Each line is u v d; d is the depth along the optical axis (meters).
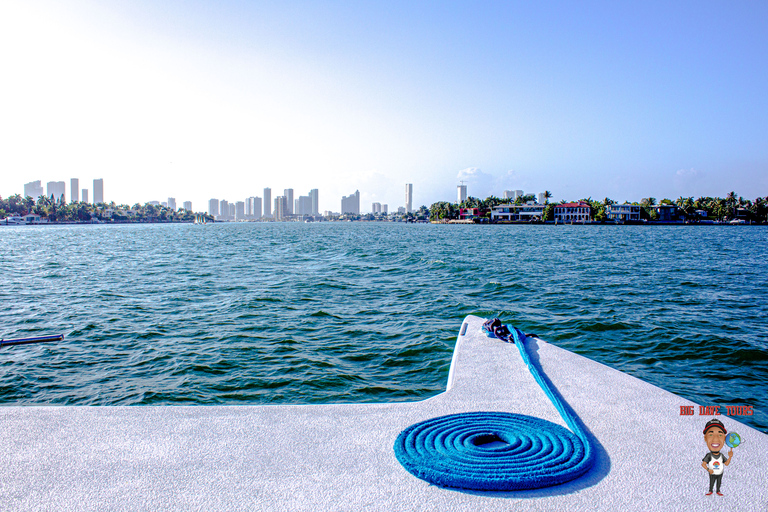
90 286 20.84
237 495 2.80
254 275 24.33
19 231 113.00
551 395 4.21
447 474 2.95
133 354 10.80
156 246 52.62
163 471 3.06
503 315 14.20
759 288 19.64
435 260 31.69
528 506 2.72
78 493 2.80
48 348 11.27
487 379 4.75
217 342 11.64
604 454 3.30
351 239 67.88
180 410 3.97
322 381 9.07
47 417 3.80
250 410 4.00
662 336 11.86
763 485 2.91
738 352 10.59
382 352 10.74
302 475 3.03
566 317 13.91
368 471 3.08
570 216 159.25
